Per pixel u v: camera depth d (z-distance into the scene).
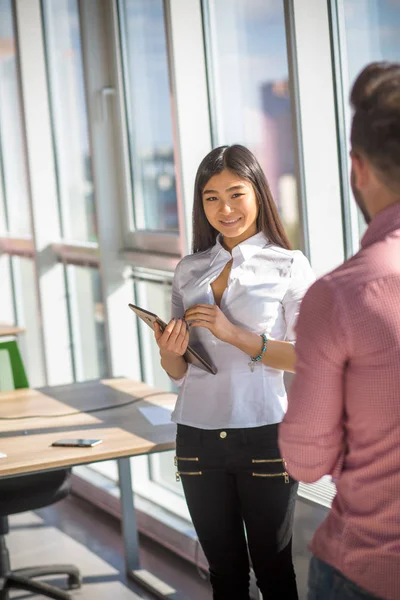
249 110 3.28
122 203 4.29
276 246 2.49
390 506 1.37
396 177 1.35
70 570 3.62
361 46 2.71
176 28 3.44
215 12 3.42
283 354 2.35
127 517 3.70
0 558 3.54
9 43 5.59
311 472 1.44
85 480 4.69
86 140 4.69
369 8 2.64
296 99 2.85
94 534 4.21
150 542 4.04
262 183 2.46
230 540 2.47
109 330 4.34
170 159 3.88
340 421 1.42
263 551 2.44
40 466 2.65
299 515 3.00
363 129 1.35
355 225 2.93
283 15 3.00
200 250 2.61
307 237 2.92
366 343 1.34
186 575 3.62
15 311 6.23
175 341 2.37
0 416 3.25
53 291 5.16
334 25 2.80
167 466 4.23
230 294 2.44
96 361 4.93
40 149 5.09
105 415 3.17
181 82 3.47
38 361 5.90
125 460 3.69
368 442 1.38
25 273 5.91
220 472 2.42
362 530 1.41
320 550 1.50
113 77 4.22
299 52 2.82
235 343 2.35
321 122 2.87
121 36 4.16
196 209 2.57
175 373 2.53
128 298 4.38
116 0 4.14
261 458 2.38
